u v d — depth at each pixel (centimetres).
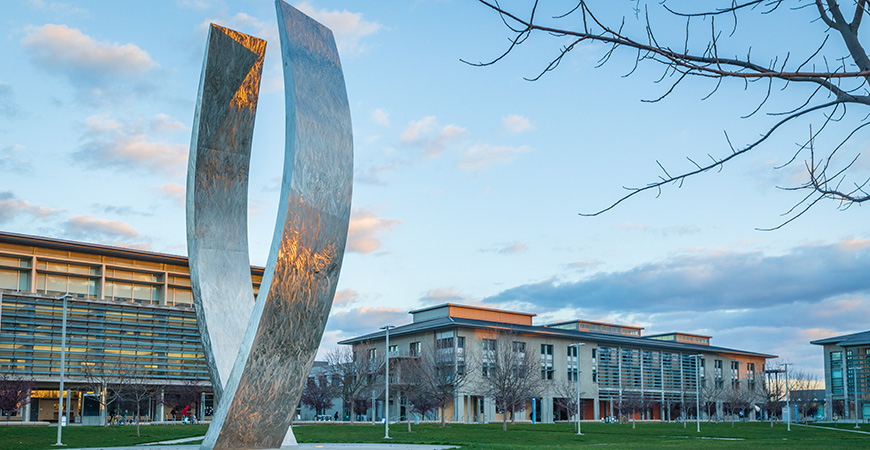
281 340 1855
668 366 10806
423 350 8194
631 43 490
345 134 1955
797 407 10319
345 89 2011
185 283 7688
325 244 1894
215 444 1841
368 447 2831
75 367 6494
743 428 7244
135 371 6178
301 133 1861
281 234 1817
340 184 1925
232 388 1836
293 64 1900
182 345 7200
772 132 525
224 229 2144
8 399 5719
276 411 1909
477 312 9400
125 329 6906
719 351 11431
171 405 7044
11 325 6309
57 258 6956
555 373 9219
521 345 8356
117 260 7338
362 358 7069
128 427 5072
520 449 2920
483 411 8381
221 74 2036
